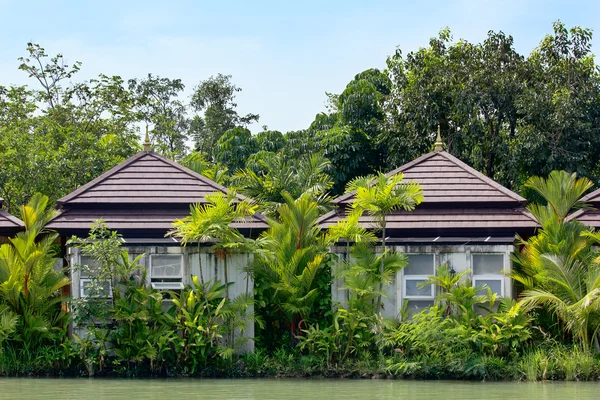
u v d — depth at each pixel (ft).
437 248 76.79
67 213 78.54
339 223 74.90
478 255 76.64
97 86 138.41
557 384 66.03
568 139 117.60
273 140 142.31
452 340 71.10
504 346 71.36
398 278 76.59
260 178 100.68
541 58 126.93
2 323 70.90
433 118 122.83
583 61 124.47
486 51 124.57
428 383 67.00
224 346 73.77
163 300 75.92
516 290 79.15
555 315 75.36
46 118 126.62
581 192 77.56
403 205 75.36
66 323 73.61
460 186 81.30
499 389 62.85
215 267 76.23
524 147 115.96
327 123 143.84
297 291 74.74
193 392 61.16
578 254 75.36
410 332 71.41
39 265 73.72
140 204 79.00
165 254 76.07
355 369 70.90
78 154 114.21
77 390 62.28
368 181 80.18
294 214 76.48
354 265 75.36
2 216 79.00
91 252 72.33
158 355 71.31
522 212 79.15
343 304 76.48
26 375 71.31
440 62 124.57
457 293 73.20
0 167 108.78
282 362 72.28
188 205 79.46
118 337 71.92
